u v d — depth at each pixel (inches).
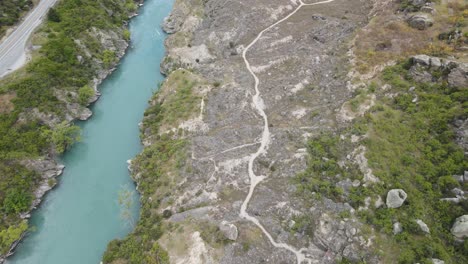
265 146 3142.2
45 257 2701.8
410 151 2610.7
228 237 2481.5
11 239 2711.6
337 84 3447.3
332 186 2659.9
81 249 2748.5
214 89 3764.8
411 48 3376.0
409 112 2842.0
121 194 3048.7
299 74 3710.6
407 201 2380.7
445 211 2269.9
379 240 2292.1
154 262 2466.8
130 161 3358.8
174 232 2608.3
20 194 2955.2
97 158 3435.0
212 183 2915.8
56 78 3789.4
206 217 2672.2
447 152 2503.7
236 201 2775.6
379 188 2491.4
